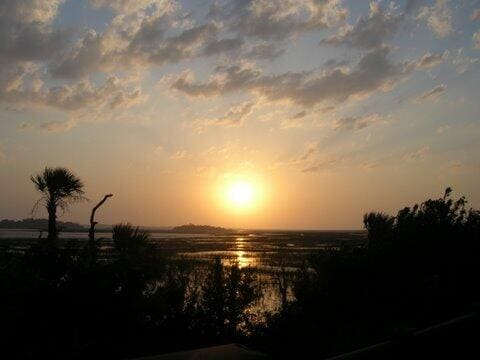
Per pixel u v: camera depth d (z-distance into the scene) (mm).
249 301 9586
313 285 10719
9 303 6508
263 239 102438
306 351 7996
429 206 12461
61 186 12906
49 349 6586
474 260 11305
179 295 8359
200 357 4566
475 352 4992
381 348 4492
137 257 8094
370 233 13203
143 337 7457
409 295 10109
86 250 7867
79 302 6914
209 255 43344
